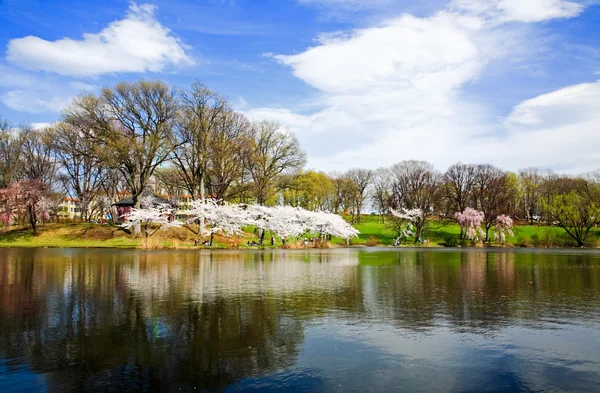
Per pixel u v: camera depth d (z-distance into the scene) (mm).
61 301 16203
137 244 55188
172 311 14445
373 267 30109
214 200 55656
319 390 8070
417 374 8891
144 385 8281
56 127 61469
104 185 78812
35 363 9445
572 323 13078
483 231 73562
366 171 101375
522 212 99312
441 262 35062
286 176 60875
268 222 57000
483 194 78562
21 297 17031
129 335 11539
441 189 77938
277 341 11047
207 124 52312
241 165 56562
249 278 23094
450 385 8352
